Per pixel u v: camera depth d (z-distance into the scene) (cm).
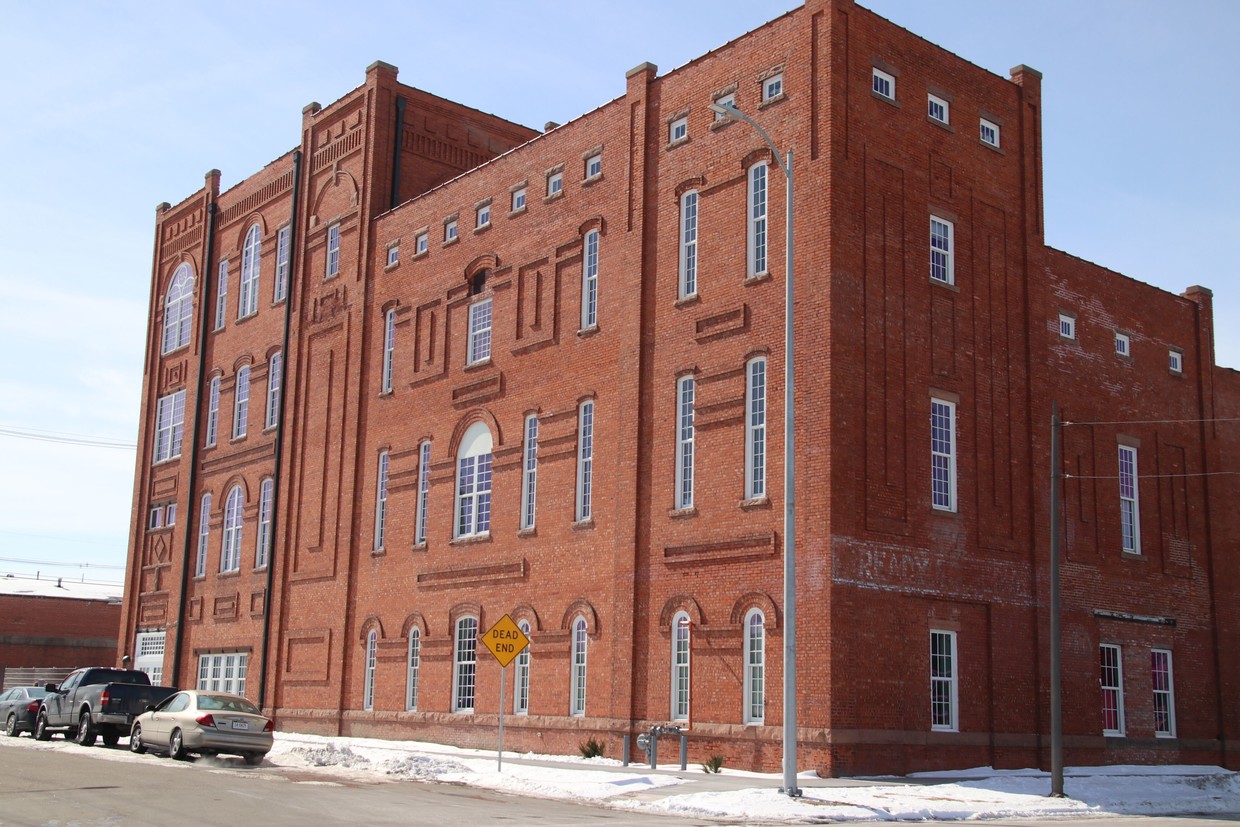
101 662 6850
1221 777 2998
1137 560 3572
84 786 2047
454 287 3953
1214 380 4031
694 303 3106
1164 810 2400
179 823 1598
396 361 4156
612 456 3253
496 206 3841
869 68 2975
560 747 3219
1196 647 3722
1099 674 3353
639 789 2298
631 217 3325
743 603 2825
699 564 2953
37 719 3572
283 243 4869
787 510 2200
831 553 2661
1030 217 3300
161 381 5581
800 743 2631
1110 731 3381
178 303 5553
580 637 3266
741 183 3047
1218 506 3925
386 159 4444
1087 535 3422
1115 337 3691
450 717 3606
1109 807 2352
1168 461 3791
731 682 2816
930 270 3030
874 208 2917
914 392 2919
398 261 4228
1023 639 3044
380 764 2656
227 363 5088
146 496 5484
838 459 2719
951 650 2888
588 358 3388
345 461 4278
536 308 3616
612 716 3070
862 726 2644
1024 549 3106
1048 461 3212
